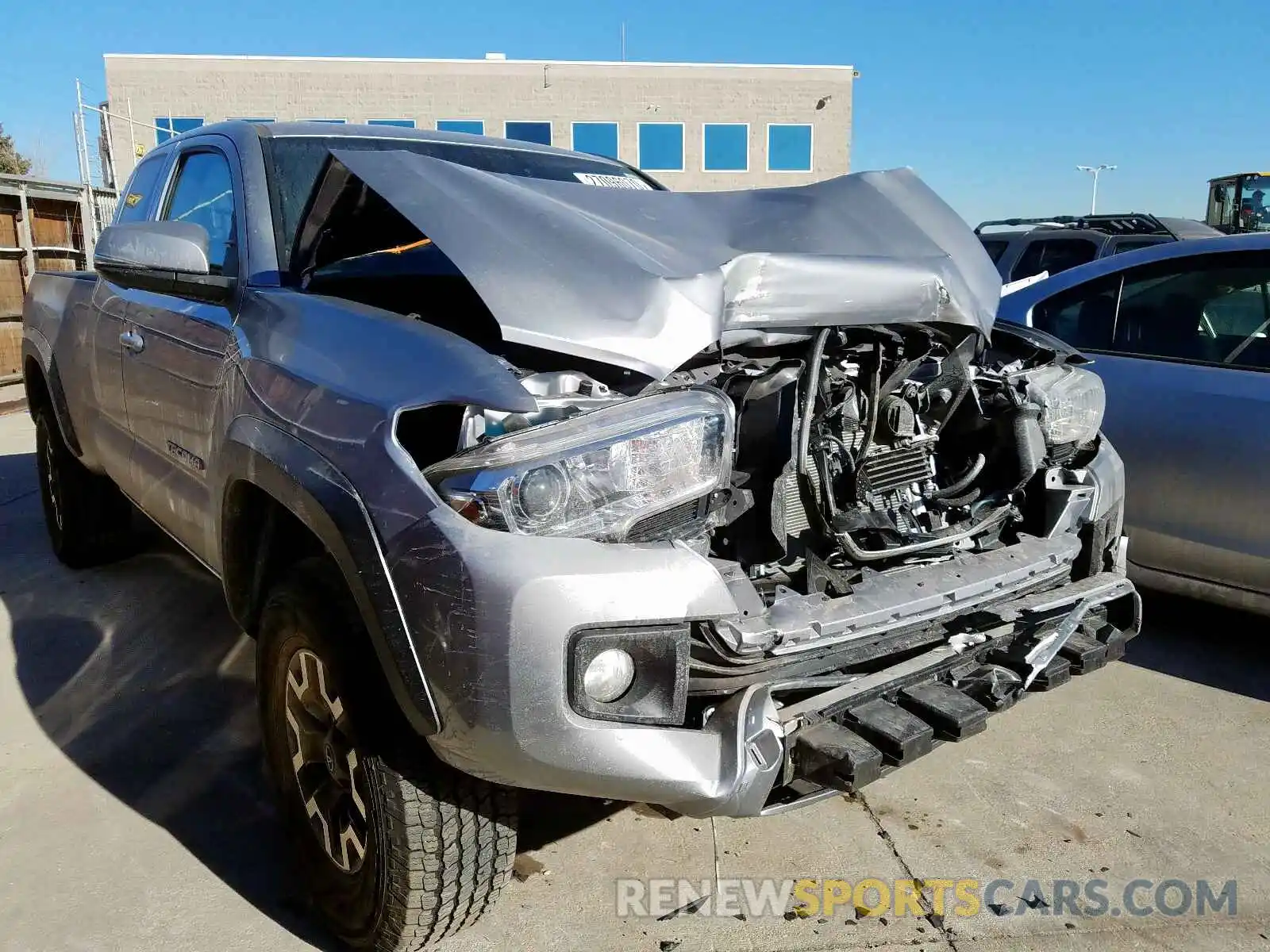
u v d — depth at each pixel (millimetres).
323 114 27547
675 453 1851
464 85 28016
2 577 4500
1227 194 12336
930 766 3059
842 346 2441
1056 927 2320
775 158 29594
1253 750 3146
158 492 3090
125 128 26922
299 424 2070
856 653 2111
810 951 2229
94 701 3355
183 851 2566
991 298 2623
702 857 2582
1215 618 4227
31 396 4492
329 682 2012
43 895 2381
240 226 2818
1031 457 2637
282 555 2367
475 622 1685
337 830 2162
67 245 10742
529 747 1699
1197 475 3619
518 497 1706
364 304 2357
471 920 2121
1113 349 4031
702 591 1770
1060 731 3275
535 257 2018
